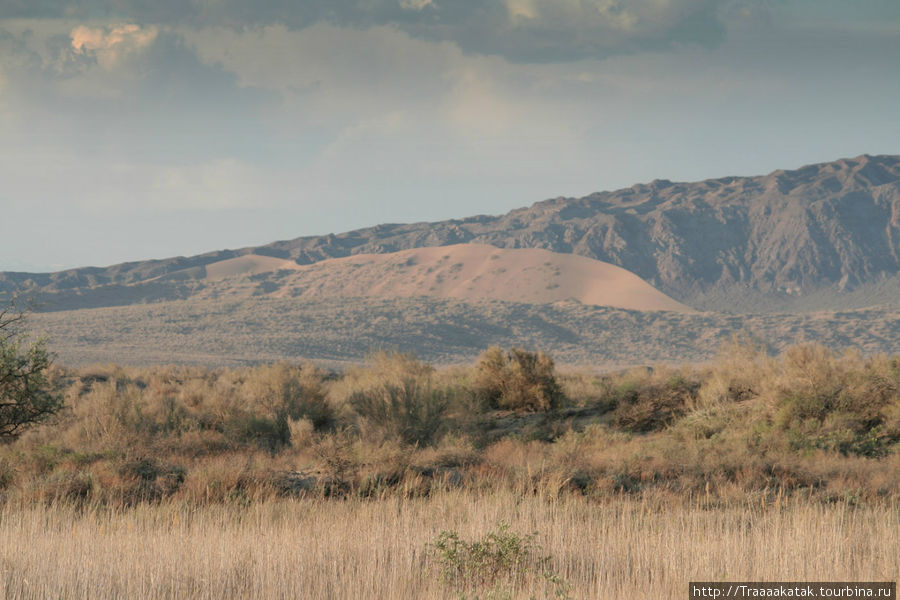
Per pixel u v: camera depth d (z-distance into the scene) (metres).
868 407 75.00
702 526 37.66
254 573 30.22
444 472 58.06
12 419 73.56
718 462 58.31
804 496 48.50
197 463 62.56
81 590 28.73
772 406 79.19
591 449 69.88
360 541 35.00
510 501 44.84
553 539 35.12
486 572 30.28
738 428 76.56
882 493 49.53
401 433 82.38
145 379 151.25
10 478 55.62
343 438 73.19
